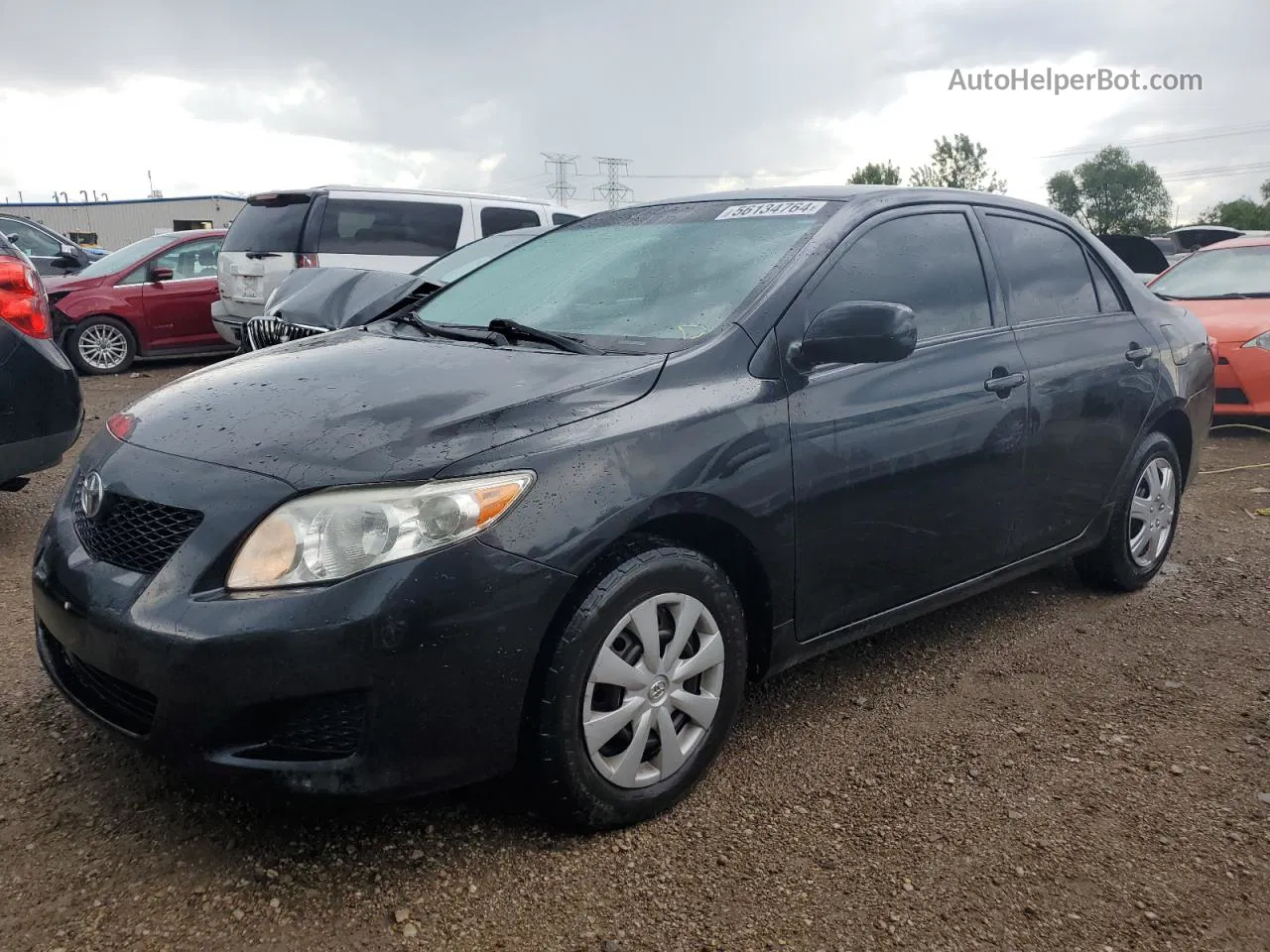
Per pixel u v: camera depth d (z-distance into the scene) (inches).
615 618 98.5
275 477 91.4
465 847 100.5
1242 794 113.0
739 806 109.5
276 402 104.7
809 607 118.9
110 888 93.3
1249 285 342.0
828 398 117.6
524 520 92.4
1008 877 98.2
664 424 103.1
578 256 144.6
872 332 109.5
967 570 140.2
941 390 130.1
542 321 128.8
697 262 129.4
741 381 111.3
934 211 141.9
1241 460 285.4
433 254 391.5
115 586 93.4
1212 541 209.0
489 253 273.3
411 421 95.9
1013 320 147.1
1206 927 91.4
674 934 89.4
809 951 87.7
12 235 551.8
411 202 390.6
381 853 99.2
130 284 445.7
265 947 86.4
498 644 91.4
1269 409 310.0
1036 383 144.3
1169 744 124.4
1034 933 90.4
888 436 122.9
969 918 92.2
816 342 113.3
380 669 86.9
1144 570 176.9
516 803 108.3
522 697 94.2
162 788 109.3
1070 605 172.1
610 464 98.2
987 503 139.3
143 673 88.9
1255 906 94.2
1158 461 175.3
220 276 401.7
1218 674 144.8
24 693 130.0
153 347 452.1
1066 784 114.9
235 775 88.1
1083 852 102.3
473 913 91.2
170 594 89.4
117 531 98.0
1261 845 103.6
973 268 144.1
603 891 94.8
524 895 93.7
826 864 99.7
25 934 87.0
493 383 104.0
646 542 102.6
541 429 97.0
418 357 115.5
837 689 138.7
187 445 99.9
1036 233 158.7
